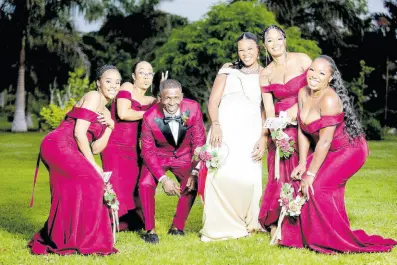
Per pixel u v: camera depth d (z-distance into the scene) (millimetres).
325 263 5199
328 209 5641
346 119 5762
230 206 6277
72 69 38750
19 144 23141
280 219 5816
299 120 5836
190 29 30531
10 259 5359
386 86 36250
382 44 36844
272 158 6305
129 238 6355
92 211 5570
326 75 5617
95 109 5758
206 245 6020
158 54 31797
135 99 6727
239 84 6473
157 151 6430
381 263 5211
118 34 43719
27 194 10031
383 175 12711
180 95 6277
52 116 27047
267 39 6254
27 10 36344
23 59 36312
